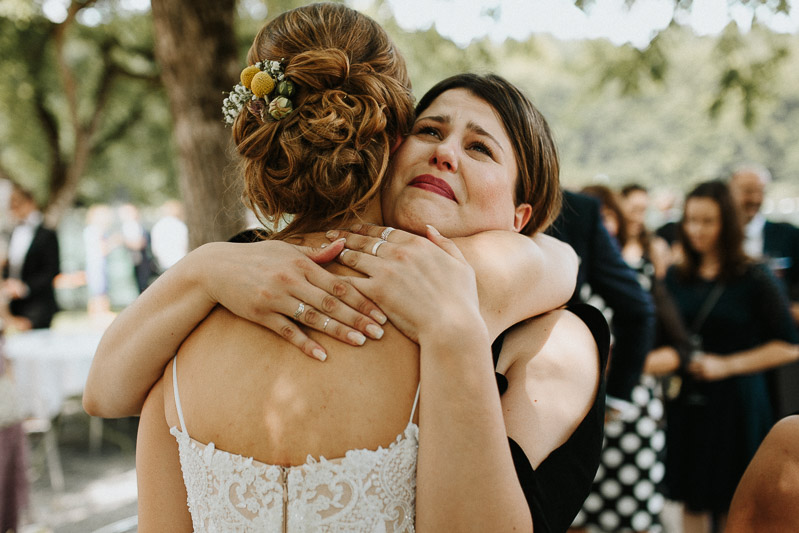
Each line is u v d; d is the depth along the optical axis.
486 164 1.26
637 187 4.28
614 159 49.75
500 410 1.03
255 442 1.05
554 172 1.42
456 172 1.24
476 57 5.44
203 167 2.96
